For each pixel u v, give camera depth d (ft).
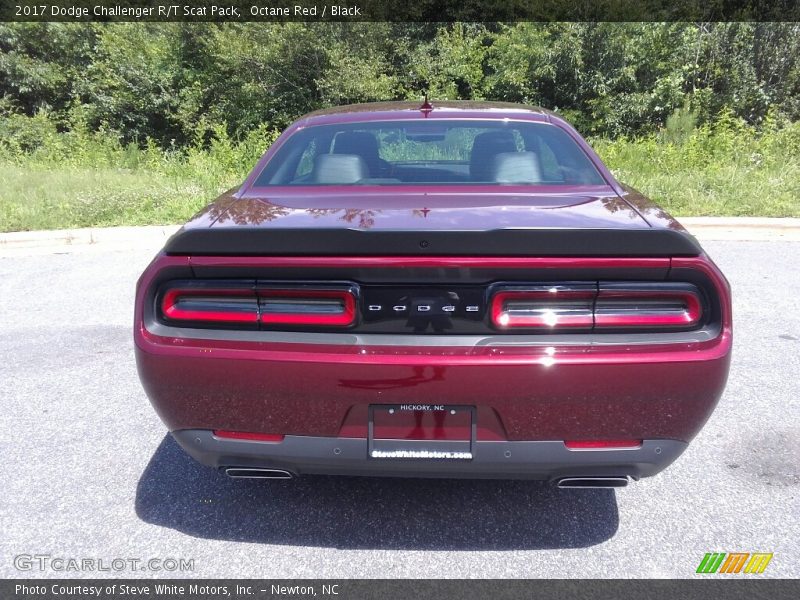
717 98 51.96
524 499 9.09
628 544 8.07
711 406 6.95
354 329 6.97
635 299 6.84
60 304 18.26
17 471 9.87
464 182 9.25
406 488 9.40
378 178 9.50
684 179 30.86
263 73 56.95
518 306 6.86
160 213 28.02
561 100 53.78
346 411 6.94
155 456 10.36
